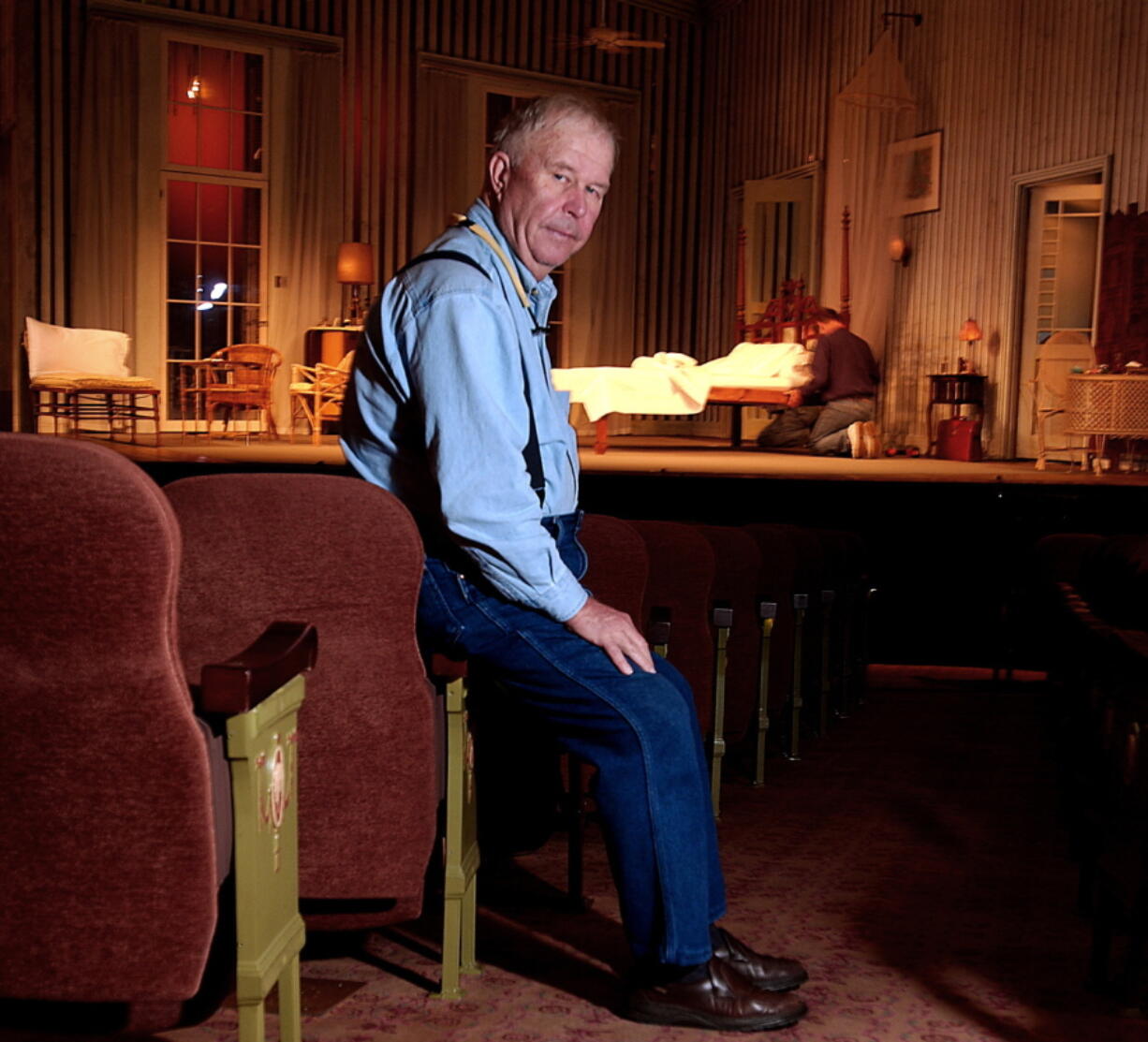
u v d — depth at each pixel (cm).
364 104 1018
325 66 992
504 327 168
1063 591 253
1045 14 835
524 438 171
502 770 213
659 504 609
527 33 1085
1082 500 576
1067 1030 169
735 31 1148
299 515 149
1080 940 201
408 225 1045
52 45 898
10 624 119
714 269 1184
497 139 185
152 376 949
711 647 254
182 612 150
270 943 135
